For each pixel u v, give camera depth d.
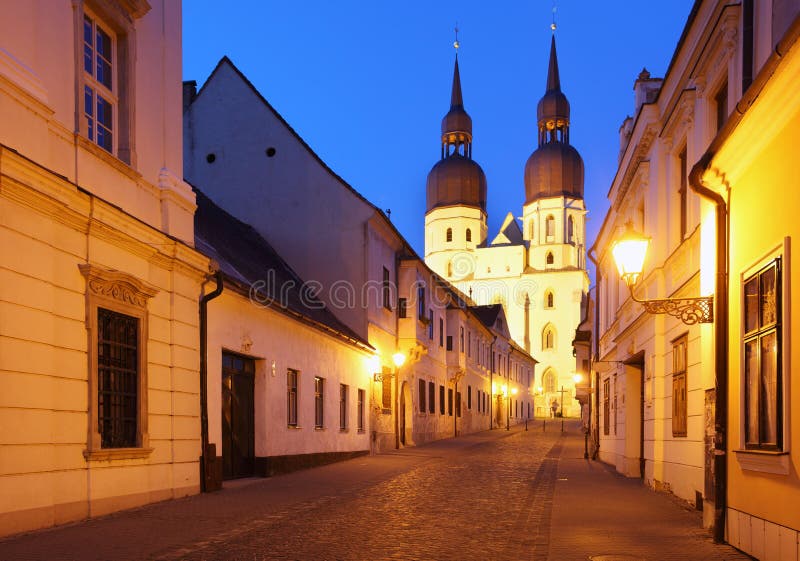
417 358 31.55
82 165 10.75
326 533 9.53
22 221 9.07
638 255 9.24
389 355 29.14
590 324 31.03
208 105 26.77
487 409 54.53
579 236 99.50
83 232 10.45
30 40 9.55
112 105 12.12
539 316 95.56
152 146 13.05
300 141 26.08
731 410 8.63
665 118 14.05
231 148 26.42
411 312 30.31
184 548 8.33
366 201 25.47
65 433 9.88
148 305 12.27
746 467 7.98
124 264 11.55
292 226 25.77
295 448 19.28
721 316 8.85
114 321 11.34
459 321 42.16
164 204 13.25
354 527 10.04
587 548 8.67
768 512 7.43
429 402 36.00
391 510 11.81
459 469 20.36
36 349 9.27
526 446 33.28
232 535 9.22
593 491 14.88
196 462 13.62
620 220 19.56
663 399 14.60
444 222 100.81
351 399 24.47
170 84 13.80
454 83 104.50
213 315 14.79
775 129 7.35
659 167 14.49
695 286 11.55
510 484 16.23
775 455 7.03
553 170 99.12
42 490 9.31
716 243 8.98
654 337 14.73
